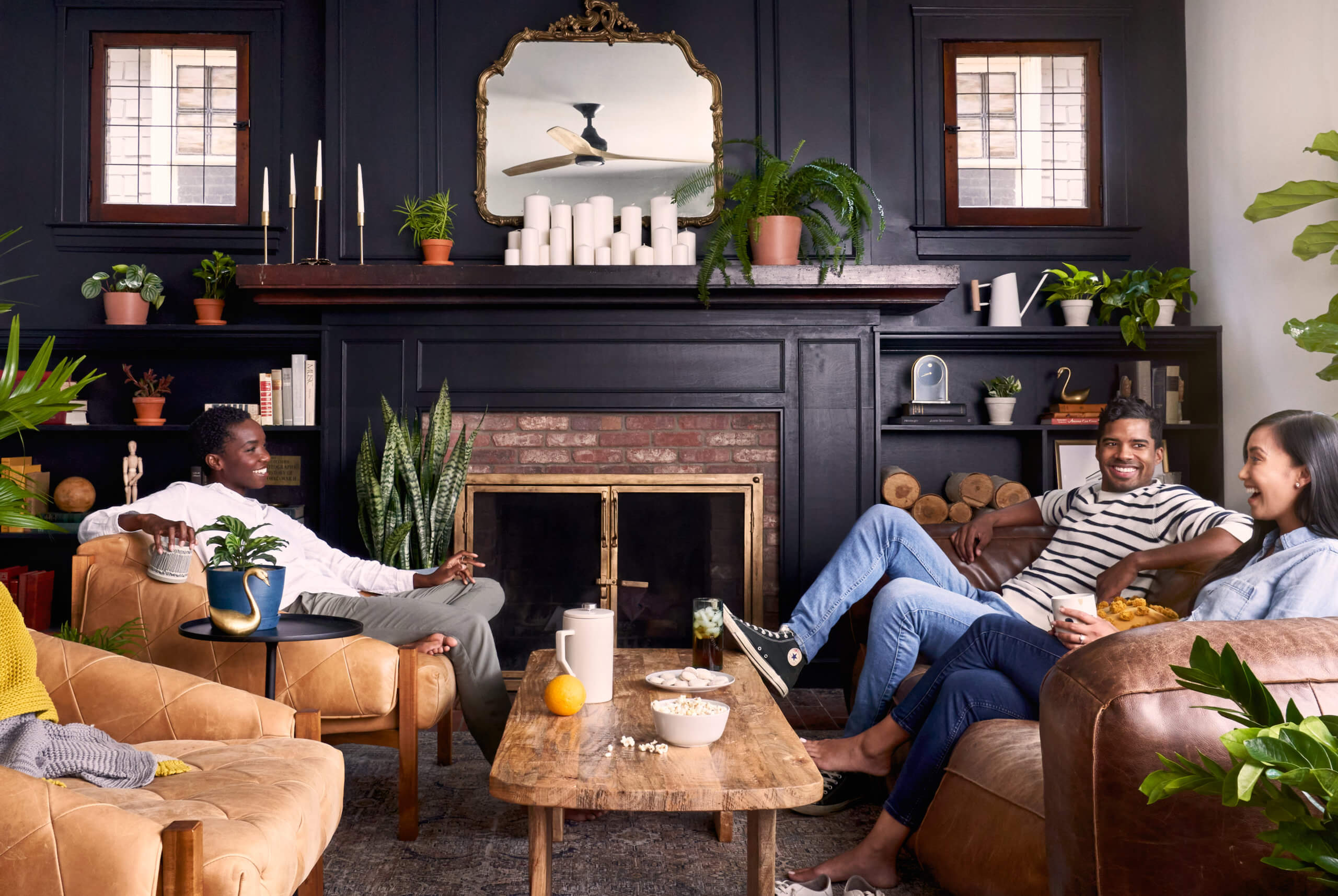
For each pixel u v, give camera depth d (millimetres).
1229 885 1019
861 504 3570
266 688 1951
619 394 3564
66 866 993
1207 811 1020
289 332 3564
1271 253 3395
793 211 3594
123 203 3842
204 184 3850
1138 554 2213
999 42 3963
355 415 3535
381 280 3391
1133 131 3965
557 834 2023
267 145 3844
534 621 3568
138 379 3840
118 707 1617
